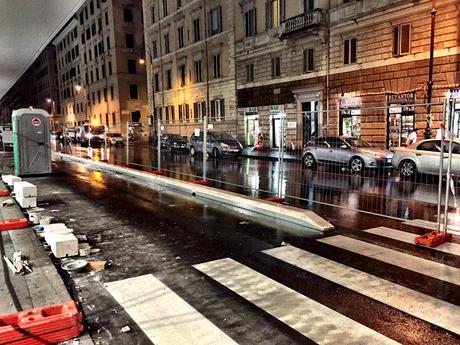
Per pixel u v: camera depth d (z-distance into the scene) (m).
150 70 49.47
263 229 7.19
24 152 14.80
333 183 13.70
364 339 3.47
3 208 8.47
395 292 4.44
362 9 22.73
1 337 3.11
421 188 12.65
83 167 18.77
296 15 26.47
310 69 26.70
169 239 6.53
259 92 31.44
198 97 39.66
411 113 20.64
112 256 5.67
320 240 6.50
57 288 4.36
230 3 33.66
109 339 3.48
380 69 22.25
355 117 23.80
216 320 3.81
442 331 3.61
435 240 6.13
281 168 10.47
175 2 42.34
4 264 5.07
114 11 54.09
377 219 8.08
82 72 69.06
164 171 17.34
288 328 3.65
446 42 19.11
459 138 13.16
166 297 4.31
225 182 13.65
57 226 6.39
